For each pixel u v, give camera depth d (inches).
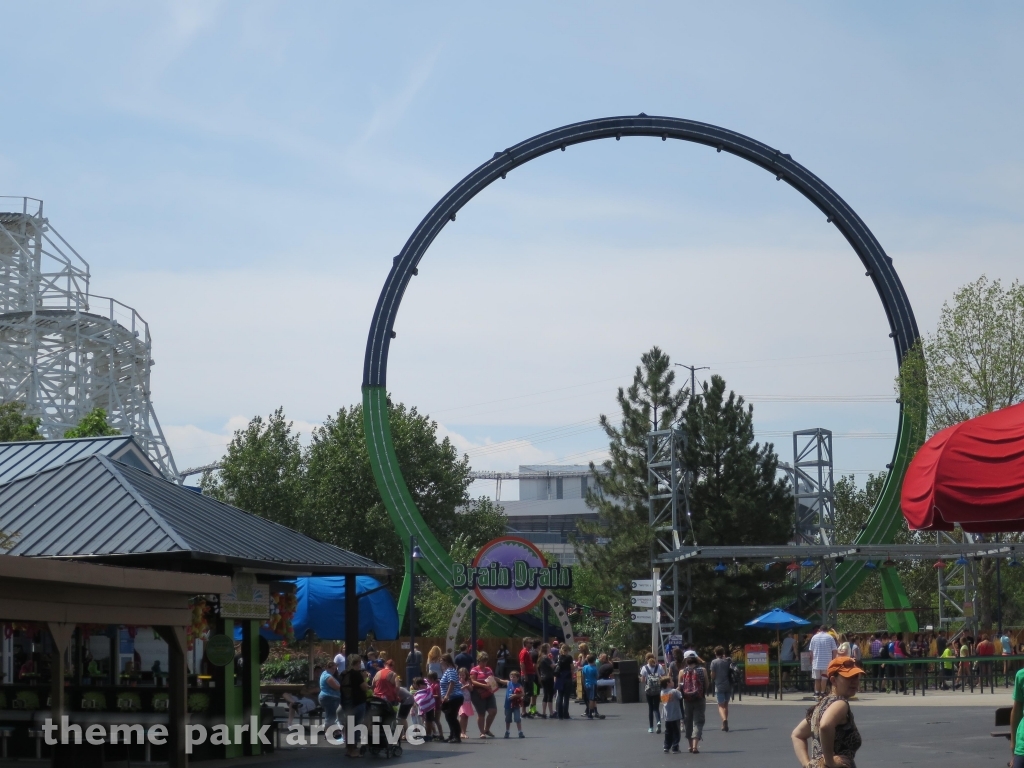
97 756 932.0
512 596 1974.7
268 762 1031.0
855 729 437.1
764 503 2181.3
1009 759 912.9
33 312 2844.5
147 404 3105.3
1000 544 1828.2
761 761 977.5
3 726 1033.5
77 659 1120.2
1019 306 2203.5
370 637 1583.4
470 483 4453.7
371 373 2544.3
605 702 1835.6
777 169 2669.8
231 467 3927.2
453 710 1222.3
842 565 2439.7
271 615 1200.2
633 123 2642.7
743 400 2272.4
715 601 2122.3
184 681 883.4
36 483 1042.7
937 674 1866.4
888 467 2546.8
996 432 564.4
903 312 2645.2
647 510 2244.1
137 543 941.2
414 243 2581.2
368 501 4005.9
